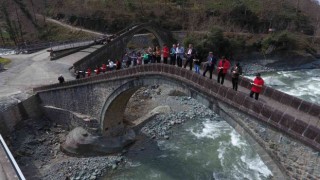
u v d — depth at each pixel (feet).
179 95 181.88
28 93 136.15
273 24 331.36
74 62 179.42
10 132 121.90
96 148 120.06
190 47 87.40
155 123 146.72
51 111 133.90
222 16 326.24
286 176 53.01
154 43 278.87
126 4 326.65
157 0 350.23
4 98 129.08
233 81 71.41
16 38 289.12
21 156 112.37
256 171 108.37
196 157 118.52
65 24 314.35
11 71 165.48
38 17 326.24
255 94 65.62
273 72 256.11
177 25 317.01
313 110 59.11
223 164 113.39
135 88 103.45
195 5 346.13
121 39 217.15
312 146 47.44
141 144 128.57
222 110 68.64
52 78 154.51
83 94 122.72
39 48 216.74
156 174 108.06
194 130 142.00
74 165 111.45
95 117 122.72
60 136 127.34
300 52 280.51
